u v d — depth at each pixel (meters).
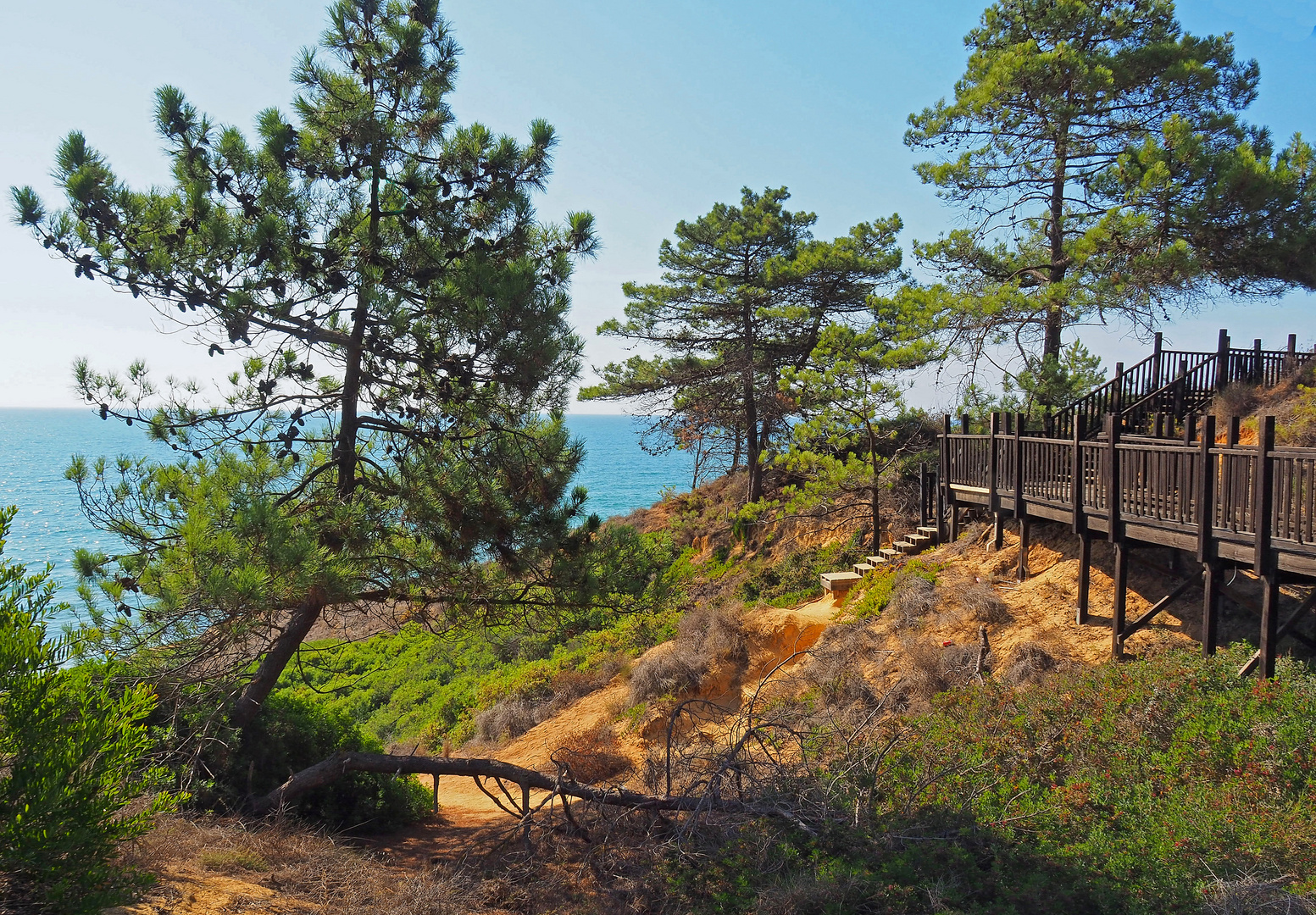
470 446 9.48
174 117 8.30
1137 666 8.41
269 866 6.51
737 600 19.95
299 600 7.63
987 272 20.08
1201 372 17.08
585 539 9.90
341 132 8.88
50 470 109.50
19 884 3.91
